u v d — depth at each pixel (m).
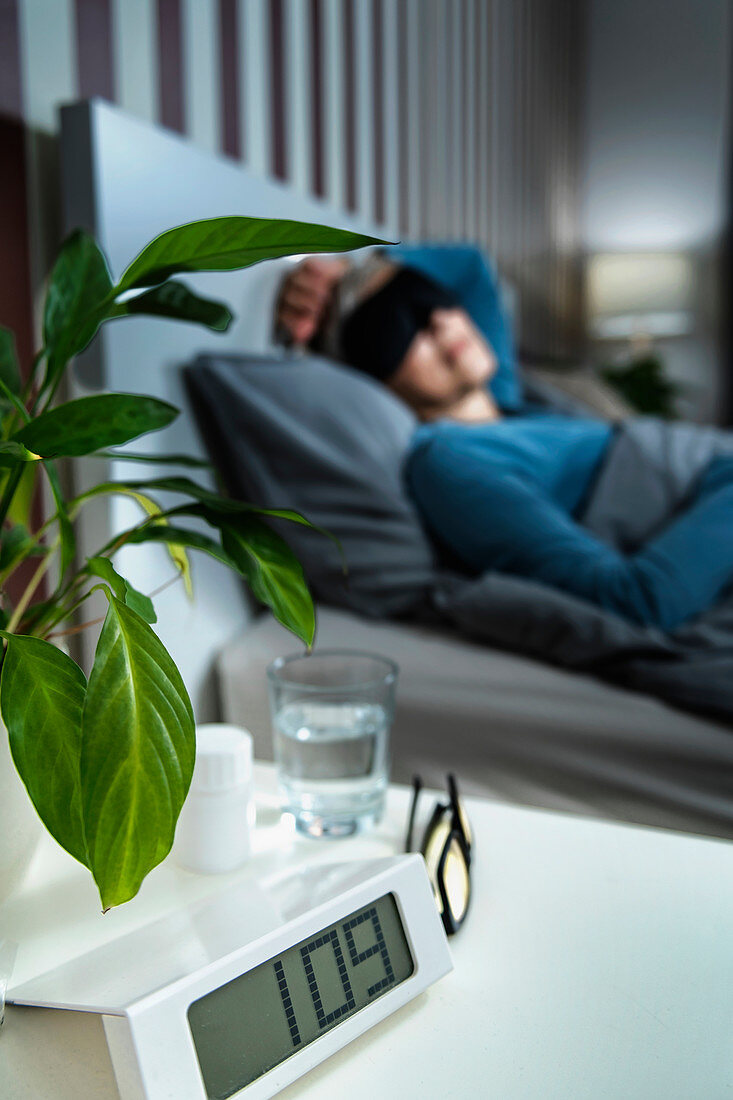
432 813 0.55
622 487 1.15
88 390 0.79
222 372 0.93
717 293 3.63
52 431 0.39
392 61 1.79
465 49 2.28
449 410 1.31
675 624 0.93
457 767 0.82
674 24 3.57
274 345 1.17
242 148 1.23
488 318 1.63
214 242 0.39
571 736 0.79
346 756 0.55
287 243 0.39
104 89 0.92
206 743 0.52
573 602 0.88
